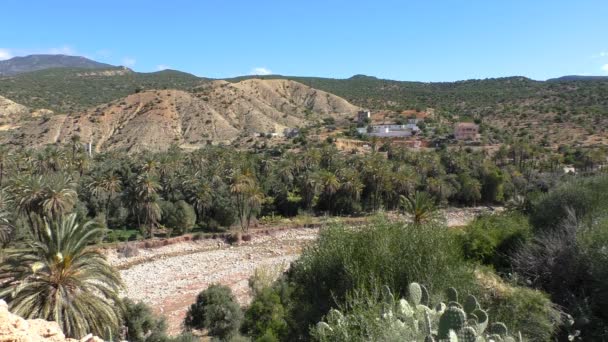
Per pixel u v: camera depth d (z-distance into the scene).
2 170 74.69
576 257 14.88
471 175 96.88
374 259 12.04
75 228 22.19
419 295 8.20
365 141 136.75
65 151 91.31
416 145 130.25
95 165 90.50
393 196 85.19
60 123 151.38
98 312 21.81
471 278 12.40
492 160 110.56
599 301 13.31
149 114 159.50
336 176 83.56
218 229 72.56
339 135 148.00
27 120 168.00
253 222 76.81
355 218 78.25
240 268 57.22
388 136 148.50
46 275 20.98
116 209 74.06
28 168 81.69
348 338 8.45
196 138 151.88
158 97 173.00
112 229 71.50
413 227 13.40
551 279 15.55
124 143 144.38
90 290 22.61
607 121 138.75
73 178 77.25
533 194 30.36
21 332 6.45
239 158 95.81
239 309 33.84
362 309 9.20
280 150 124.75
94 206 71.25
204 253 63.53
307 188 81.12
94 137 147.88
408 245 12.24
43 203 46.59
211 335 32.72
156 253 62.25
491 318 11.52
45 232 21.56
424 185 90.44
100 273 22.72
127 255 60.22
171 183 77.25
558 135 132.75
